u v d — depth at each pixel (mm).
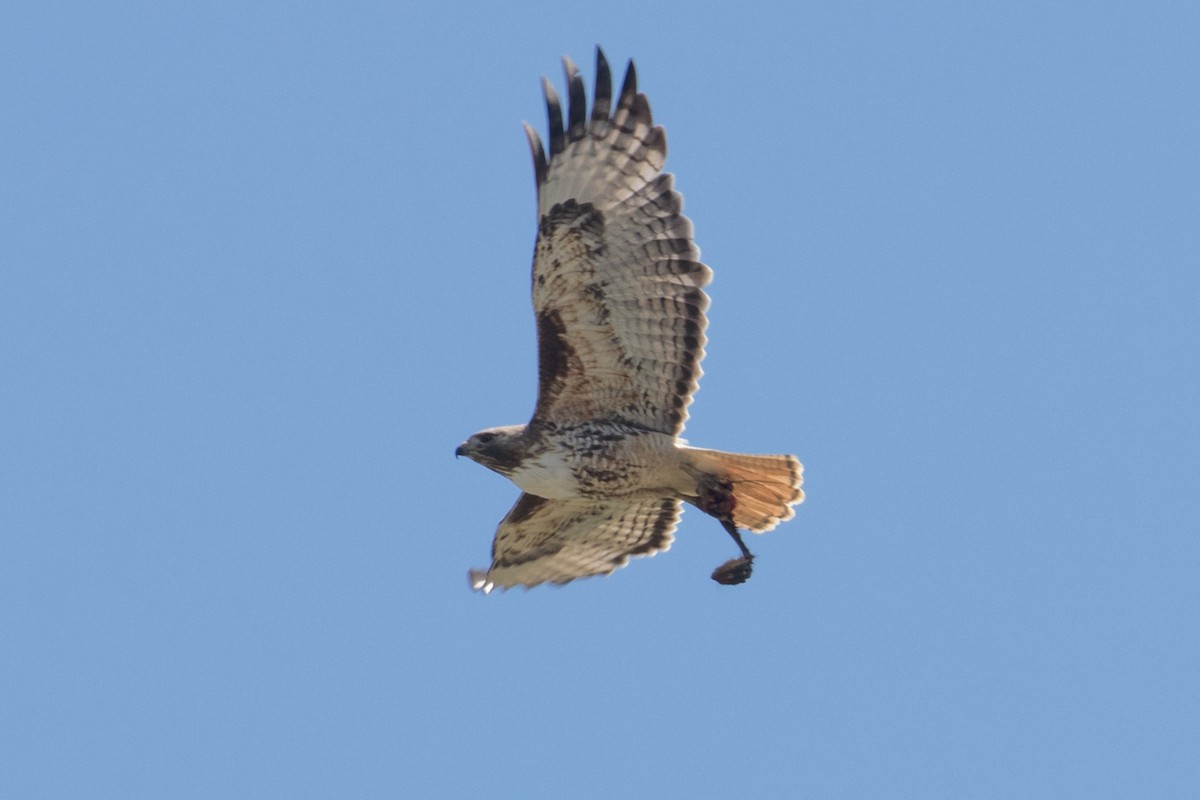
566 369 21141
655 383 20969
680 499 22078
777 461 21391
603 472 21516
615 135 20078
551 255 20250
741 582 21359
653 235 20188
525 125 19922
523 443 21734
